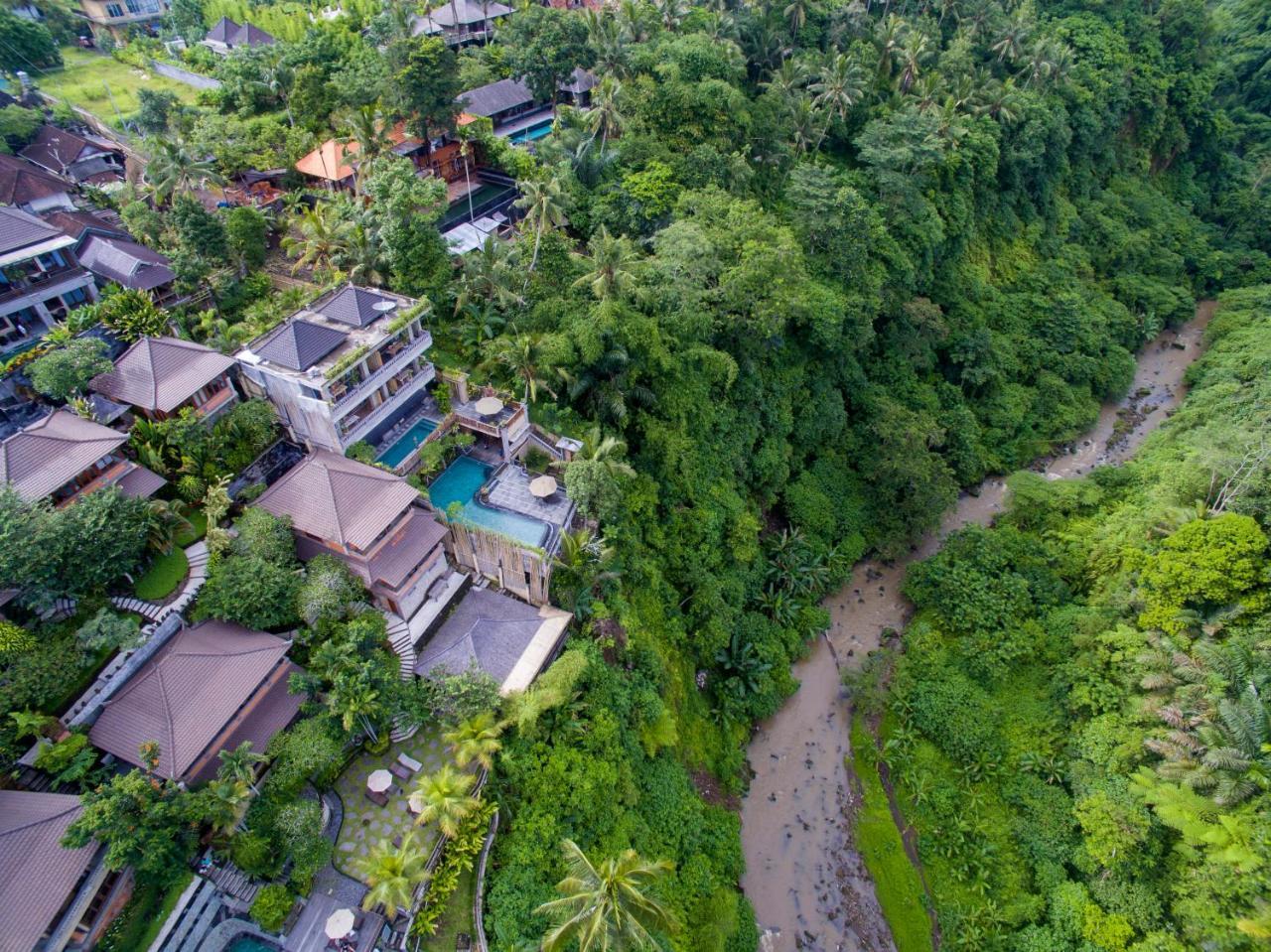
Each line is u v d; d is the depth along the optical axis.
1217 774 42.66
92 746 34.19
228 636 38.41
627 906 33.19
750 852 52.69
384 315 50.59
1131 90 118.12
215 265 58.53
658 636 53.41
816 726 60.56
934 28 104.62
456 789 34.62
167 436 44.31
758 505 68.38
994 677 58.81
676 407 57.38
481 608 46.59
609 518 49.94
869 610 69.25
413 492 43.53
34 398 46.06
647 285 58.94
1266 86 133.88
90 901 30.34
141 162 72.88
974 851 51.94
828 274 72.50
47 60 90.19
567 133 71.75
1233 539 51.06
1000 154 96.00
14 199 59.91
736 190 73.56
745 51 93.62
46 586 36.16
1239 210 119.88
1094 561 62.66
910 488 71.56
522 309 58.12
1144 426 89.62
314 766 35.34
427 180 58.34
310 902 34.09
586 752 41.03
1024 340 89.44
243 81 78.62
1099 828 46.28
